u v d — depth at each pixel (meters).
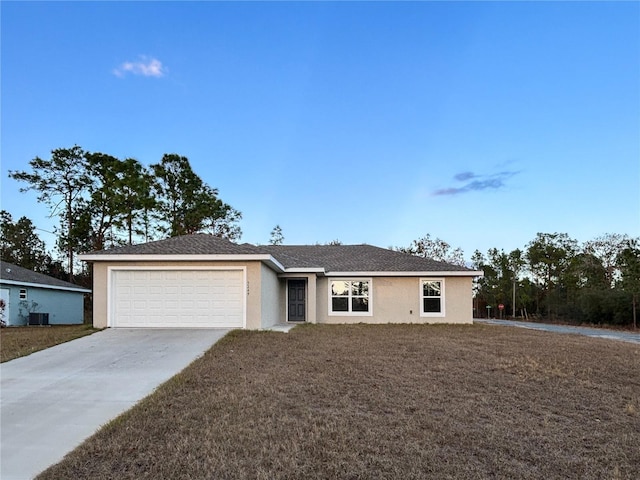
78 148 37.38
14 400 6.80
